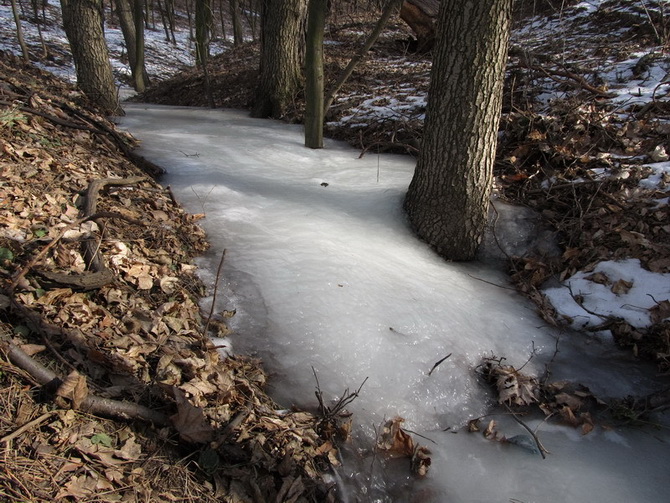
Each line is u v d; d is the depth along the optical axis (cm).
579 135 546
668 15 869
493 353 358
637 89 616
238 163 592
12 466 199
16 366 235
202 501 224
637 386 342
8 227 322
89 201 383
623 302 390
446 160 430
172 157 585
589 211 463
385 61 1143
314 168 611
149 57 2467
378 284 379
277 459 253
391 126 725
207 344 305
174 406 258
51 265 305
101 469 215
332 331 330
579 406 323
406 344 338
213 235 420
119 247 353
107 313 293
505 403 329
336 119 805
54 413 225
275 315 338
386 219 482
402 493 262
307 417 283
